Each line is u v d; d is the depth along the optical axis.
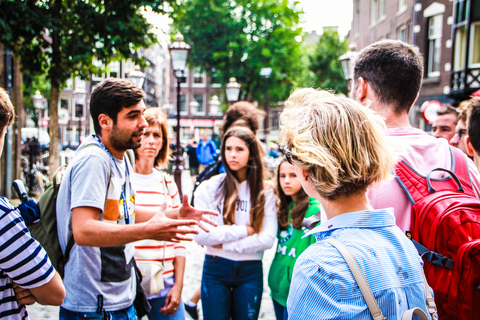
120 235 1.52
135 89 1.74
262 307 3.89
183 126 40.44
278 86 26.66
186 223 1.52
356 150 0.98
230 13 25.70
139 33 7.49
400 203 1.38
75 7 7.12
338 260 0.93
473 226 1.21
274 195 2.54
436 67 16.56
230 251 2.44
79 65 8.43
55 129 7.71
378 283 0.91
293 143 1.04
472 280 1.18
